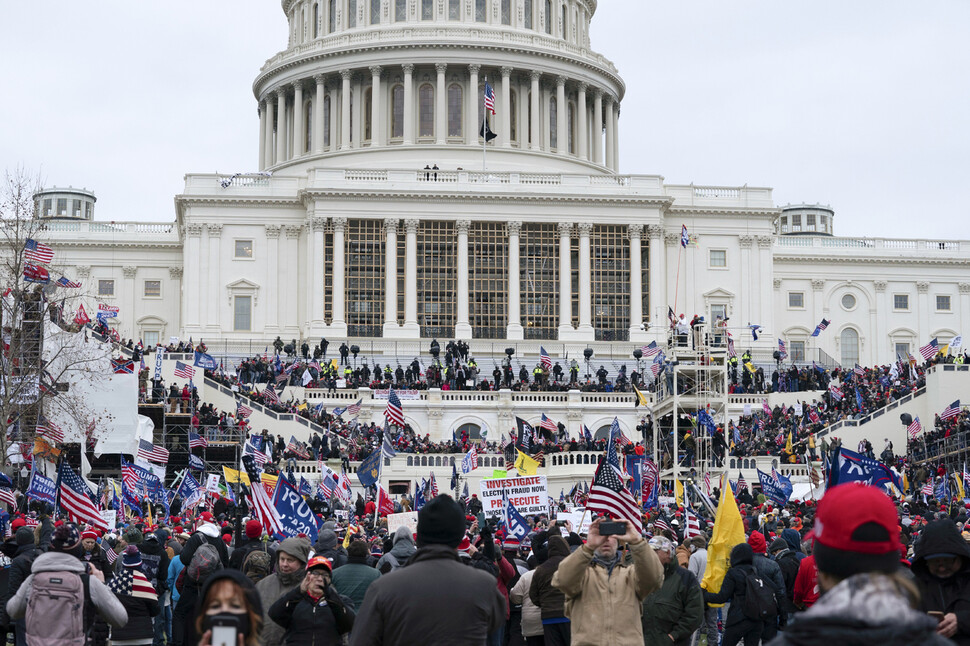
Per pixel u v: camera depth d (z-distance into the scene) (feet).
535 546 74.28
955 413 244.42
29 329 199.52
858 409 280.31
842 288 409.69
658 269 372.58
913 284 412.36
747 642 69.67
